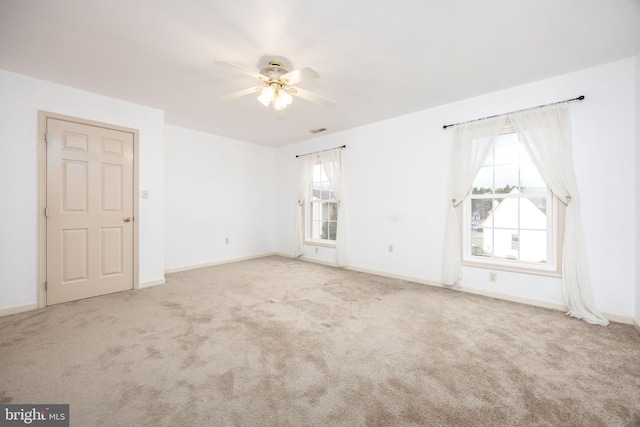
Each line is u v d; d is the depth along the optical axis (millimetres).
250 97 3180
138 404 1395
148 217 3512
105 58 2338
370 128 4219
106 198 3168
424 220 3652
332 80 2746
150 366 1725
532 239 2932
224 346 1980
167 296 3111
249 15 1794
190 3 1684
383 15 1799
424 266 3658
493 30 1971
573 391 1506
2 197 2568
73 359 1796
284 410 1360
